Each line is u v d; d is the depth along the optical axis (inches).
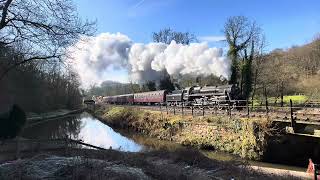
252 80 1987.0
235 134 1026.1
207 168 673.0
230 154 1008.9
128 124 1790.1
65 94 3257.9
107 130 1867.6
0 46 813.2
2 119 1091.3
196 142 1146.0
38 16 733.3
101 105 3516.2
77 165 506.6
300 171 799.1
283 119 909.8
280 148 926.4
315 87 2178.9
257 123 943.0
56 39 751.1
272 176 663.1
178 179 550.3
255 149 933.2
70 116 2970.0
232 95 1513.3
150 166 613.0
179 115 1378.0
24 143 760.3
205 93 1664.6
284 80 2252.7
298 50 2871.6
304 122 848.3
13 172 488.7
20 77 1144.8
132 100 2709.2
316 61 2640.3
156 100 2208.4
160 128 1430.9
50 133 1705.2
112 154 706.8
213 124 1119.0
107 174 493.7
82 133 1756.9
